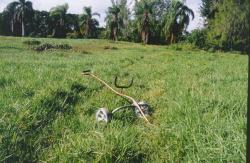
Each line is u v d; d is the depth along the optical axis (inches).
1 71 621.3
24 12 4028.1
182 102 367.9
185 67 941.8
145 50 2329.0
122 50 2249.0
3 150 251.4
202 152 232.8
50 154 264.8
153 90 542.9
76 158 242.8
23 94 405.4
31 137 290.2
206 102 358.0
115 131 277.9
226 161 219.9
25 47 1893.5
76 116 363.6
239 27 2613.2
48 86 443.2
